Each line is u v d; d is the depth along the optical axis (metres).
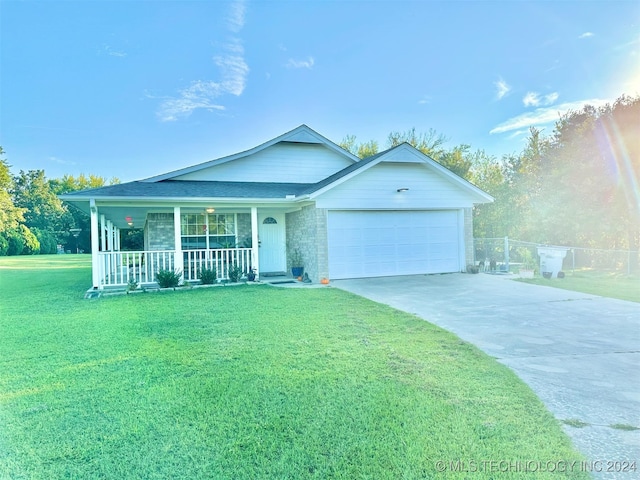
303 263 12.68
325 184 11.84
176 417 3.30
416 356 4.77
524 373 4.25
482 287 10.38
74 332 6.16
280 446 2.84
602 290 9.88
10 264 25.84
